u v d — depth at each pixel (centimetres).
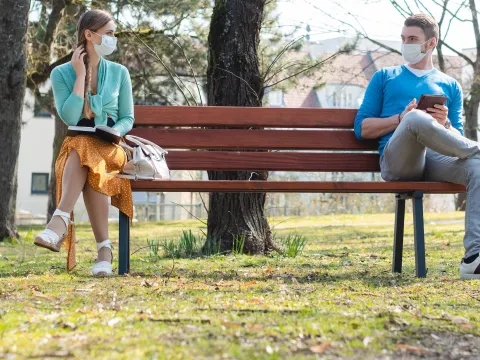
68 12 1658
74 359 216
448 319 295
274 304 322
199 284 396
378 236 1054
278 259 591
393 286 399
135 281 406
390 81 491
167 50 1553
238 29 656
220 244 639
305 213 2478
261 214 658
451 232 1116
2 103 1035
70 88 441
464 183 432
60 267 525
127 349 229
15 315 288
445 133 425
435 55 2156
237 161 494
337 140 500
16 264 571
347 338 253
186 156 491
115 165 431
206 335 250
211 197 657
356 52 1684
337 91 2092
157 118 487
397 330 270
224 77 655
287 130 498
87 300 331
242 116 493
